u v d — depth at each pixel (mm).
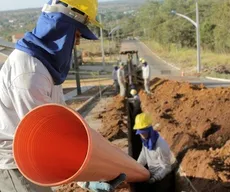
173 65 50312
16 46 2467
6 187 2537
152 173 7141
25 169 2283
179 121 12633
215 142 10211
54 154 2516
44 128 2400
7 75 2381
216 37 51688
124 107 16188
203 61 47062
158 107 15500
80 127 2543
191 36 65750
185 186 7254
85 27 2623
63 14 2494
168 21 69750
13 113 2430
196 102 13922
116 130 11023
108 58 69312
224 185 6648
